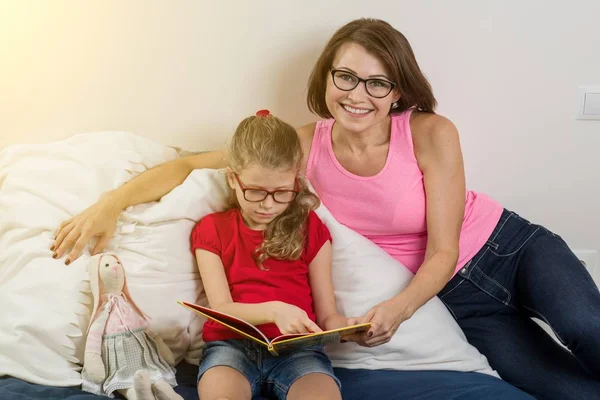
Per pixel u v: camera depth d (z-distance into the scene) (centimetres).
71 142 171
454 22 187
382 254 164
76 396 136
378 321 139
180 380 151
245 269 153
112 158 166
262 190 148
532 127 196
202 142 192
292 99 191
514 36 188
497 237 171
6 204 158
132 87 187
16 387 137
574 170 200
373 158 162
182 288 157
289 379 140
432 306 163
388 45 150
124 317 147
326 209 165
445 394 141
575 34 189
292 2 183
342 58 153
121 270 149
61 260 151
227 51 186
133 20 182
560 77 192
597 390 151
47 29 182
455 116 194
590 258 207
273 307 142
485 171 199
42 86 185
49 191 159
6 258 153
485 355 167
